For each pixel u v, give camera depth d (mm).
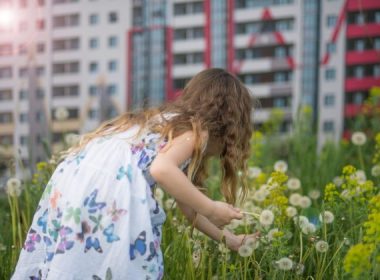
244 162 2898
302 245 3061
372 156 5207
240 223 3242
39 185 3777
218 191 4148
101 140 2662
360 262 2062
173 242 3078
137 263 2418
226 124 2744
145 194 2473
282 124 8070
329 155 5539
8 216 3793
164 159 2451
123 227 2420
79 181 2514
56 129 8648
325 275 2879
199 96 2766
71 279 2383
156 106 2824
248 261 2826
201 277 2799
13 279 2592
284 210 3139
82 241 2426
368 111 6527
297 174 5234
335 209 3145
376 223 2197
